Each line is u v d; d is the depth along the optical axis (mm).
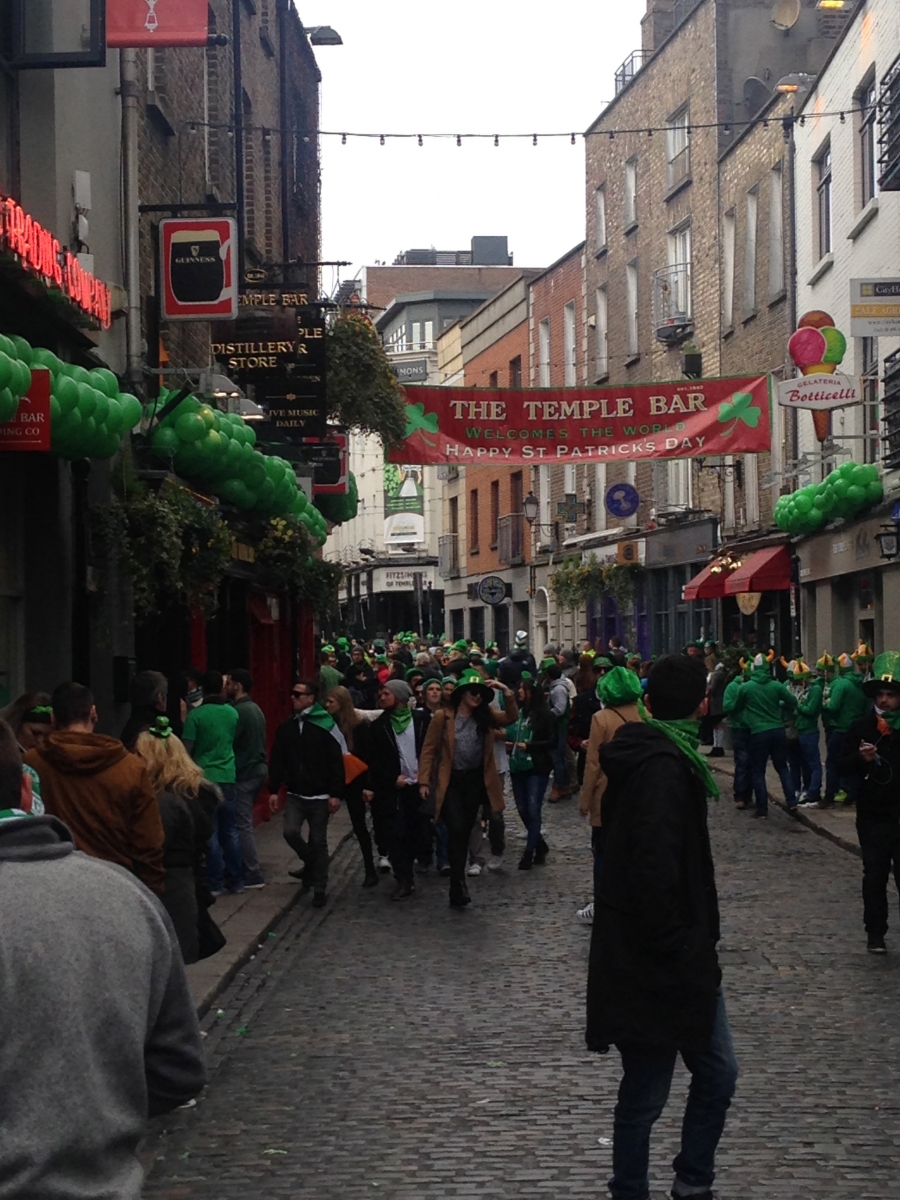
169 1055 2881
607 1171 5809
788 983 9156
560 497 46188
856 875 13500
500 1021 8375
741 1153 5957
